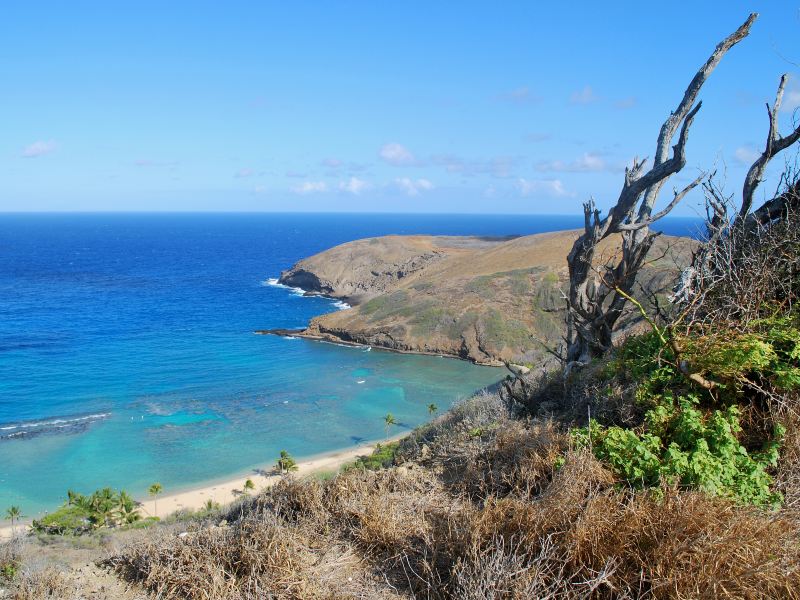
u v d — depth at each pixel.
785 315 6.65
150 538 5.65
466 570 4.22
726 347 5.84
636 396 6.09
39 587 4.88
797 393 5.51
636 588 3.82
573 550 4.04
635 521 4.09
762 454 5.05
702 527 3.91
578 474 4.89
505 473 5.96
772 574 3.52
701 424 5.38
